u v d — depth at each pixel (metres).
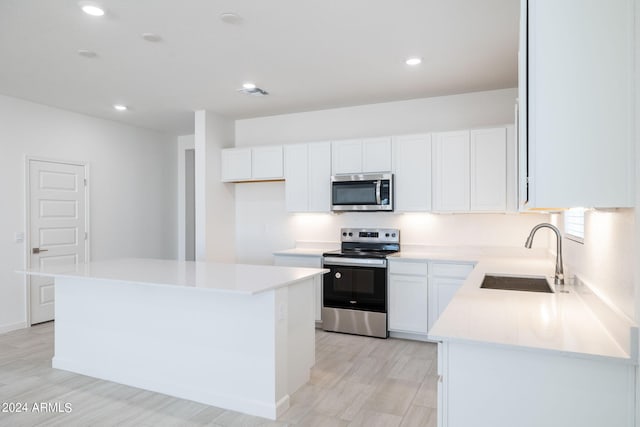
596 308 1.77
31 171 4.70
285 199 5.13
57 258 4.96
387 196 4.32
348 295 4.35
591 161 1.40
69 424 2.49
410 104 4.65
